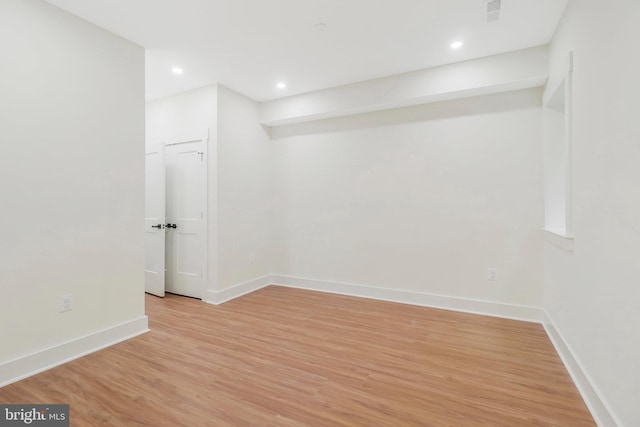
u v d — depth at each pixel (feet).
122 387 6.14
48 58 6.89
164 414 5.34
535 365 6.97
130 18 7.54
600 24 5.26
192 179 12.09
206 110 11.68
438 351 7.67
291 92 12.46
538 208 9.59
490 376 6.53
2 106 6.20
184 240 12.37
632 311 4.25
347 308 10.96
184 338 8.48
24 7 6.52
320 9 7.25
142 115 8.92
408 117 11.43
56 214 7.05
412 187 11.41
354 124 12.46
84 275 7.58
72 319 7.34
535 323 9.48
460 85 9.86
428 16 7.52
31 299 6.63
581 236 6.12
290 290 13.33
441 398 5.79
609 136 4.95
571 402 5.67
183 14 7.40
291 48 9.07
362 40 8.63
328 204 13.05
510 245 9.95
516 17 7.52
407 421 5.17
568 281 6.93
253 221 13.30
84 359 7.27
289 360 7.25
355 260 12.53
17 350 6.42
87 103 7.63
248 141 13.00
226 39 8.55
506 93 9.95
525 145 9.73
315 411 5.43
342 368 6.88
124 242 8.48
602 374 5.11
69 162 7.28
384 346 7.97
